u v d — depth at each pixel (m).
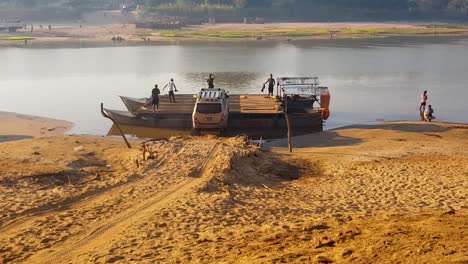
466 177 21.09
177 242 14.26
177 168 22.59
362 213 16.67
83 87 53.97
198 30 138.75
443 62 72.94
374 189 19.97
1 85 55.34
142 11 191.25
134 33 128.12
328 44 102.75
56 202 18.39
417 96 48.16
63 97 48.59
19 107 44.22
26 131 35.66
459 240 11.33
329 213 16.89
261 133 35.44
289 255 11.60
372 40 110.81
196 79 58.78
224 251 12.93
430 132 32.06
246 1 181.88
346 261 10.76
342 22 176.38
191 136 32.12
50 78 60.06
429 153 25.98
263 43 105.62
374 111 42.06
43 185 20.53
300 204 18.16
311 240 12.98
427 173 21.94
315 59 78.00
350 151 26.84
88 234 15.46
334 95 48.97
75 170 22.61
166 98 41.59
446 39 113.44
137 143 29.91
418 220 14.23
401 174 21.92
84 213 17.25
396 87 53.06
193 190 19.36
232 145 26.52
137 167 22.89
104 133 35.41
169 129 36.53
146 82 56.97
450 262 9.91
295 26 151.75
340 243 12.28
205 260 12.38
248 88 52.81
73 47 98.50
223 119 33.34
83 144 28.70
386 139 30.25
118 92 51.22
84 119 39.69
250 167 23.14
